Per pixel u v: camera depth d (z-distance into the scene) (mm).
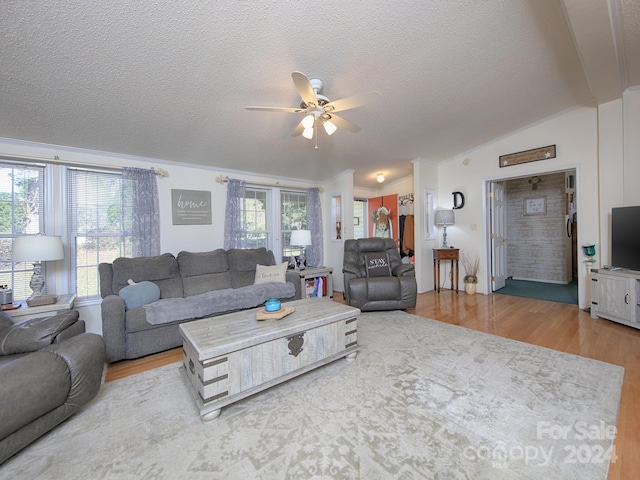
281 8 1616
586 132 3441
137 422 1586
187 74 2066
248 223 4445
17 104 2166
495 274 4832
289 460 1282
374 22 1806
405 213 5883
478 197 4590
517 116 3557
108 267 2816
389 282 3549
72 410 1567
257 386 1764
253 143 3391
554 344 2516
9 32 1558
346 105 2061
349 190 4938
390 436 1415
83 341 1704
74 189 3037
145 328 2457
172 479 1198
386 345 2562
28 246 2307
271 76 2186
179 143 3154
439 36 2023
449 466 1225
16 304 2326
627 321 2820
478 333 2826
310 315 2199
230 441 1417
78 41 1668
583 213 3480
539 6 1858
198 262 3371
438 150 4449
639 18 1897
